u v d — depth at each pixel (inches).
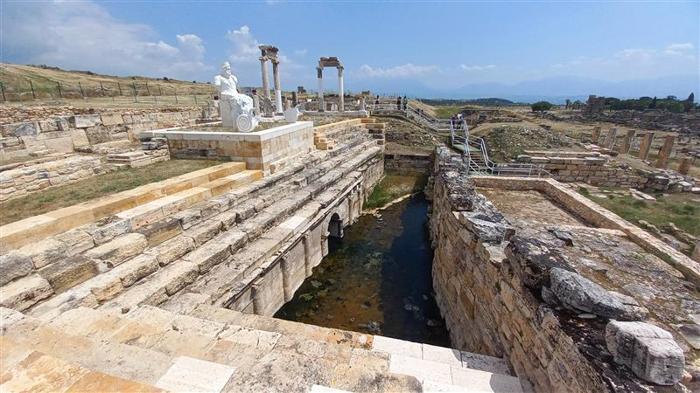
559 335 156.0
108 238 272.4
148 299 246.4
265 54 979.9
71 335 167.0
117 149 533.6
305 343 200.8
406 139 1089.4
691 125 1489.9
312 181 561.0
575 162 745.6
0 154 488.1
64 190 369.4
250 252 347.3
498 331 233.8
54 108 724.0
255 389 143.2
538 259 192.2
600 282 277.7
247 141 481.4
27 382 122.3
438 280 426.9
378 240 613.9
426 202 812.0
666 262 313.3
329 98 1862.7
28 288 207.6
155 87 2050.9
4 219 293.4
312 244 485.4
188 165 476.4
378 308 420.5
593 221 433.7
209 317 250.7
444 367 193.5
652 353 120.6
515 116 1375.5
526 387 183.0
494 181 588.7
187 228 329.4
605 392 124.2
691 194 648.4
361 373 161.9
